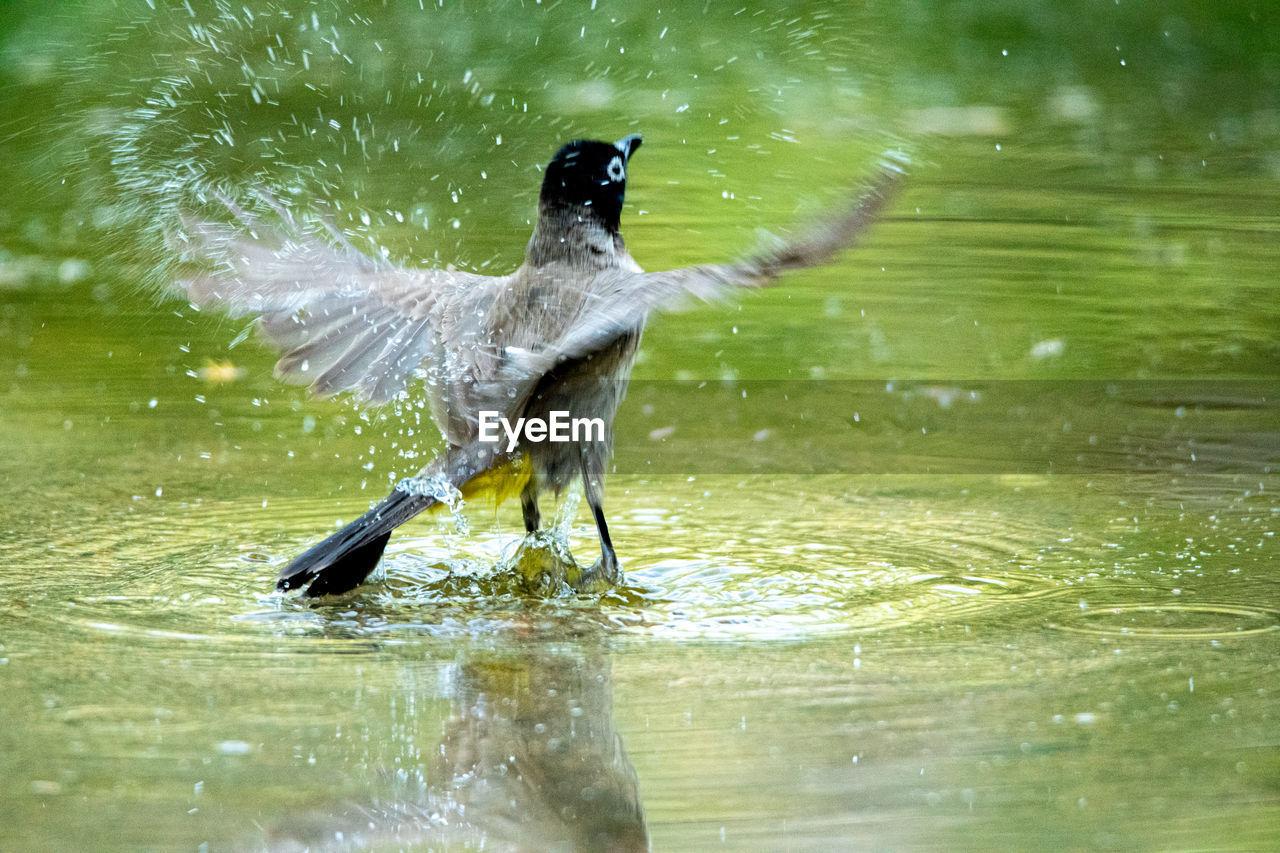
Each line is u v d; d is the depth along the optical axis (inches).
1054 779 252.8
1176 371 584.1
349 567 364.8
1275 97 1170.6
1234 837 232.1
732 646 325.1
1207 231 797.2
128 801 243.3
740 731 273.4
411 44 1177.4
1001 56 1282.0
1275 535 408.5
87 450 485.4
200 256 426.3
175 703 286.8
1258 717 279.7
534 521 397.7
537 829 237.6
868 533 416.5
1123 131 1055.0
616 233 413.4
